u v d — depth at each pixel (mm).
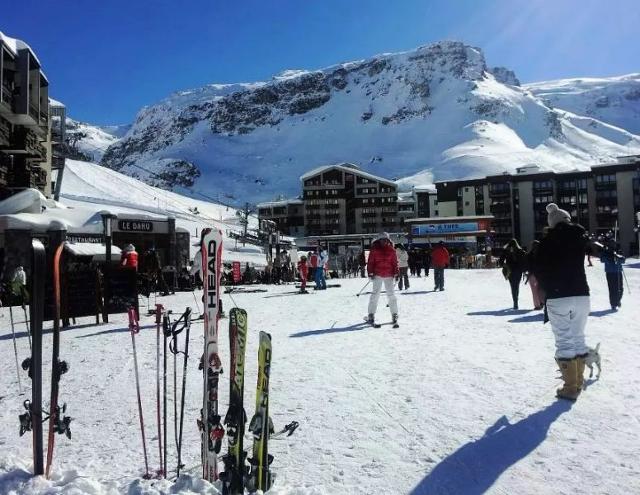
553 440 3705
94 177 80812
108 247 16484
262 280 36688
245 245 59031
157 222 30281
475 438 3820
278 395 5188
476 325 9336
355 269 44656
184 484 3119
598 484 3051
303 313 12602
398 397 4930
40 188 38781
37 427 3322
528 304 12742
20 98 31391
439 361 6391
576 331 4664
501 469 3299
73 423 4605
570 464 3320
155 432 4289
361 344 7887
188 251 31875
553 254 4691
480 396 4828
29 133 33344
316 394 5156
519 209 104062
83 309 12047
